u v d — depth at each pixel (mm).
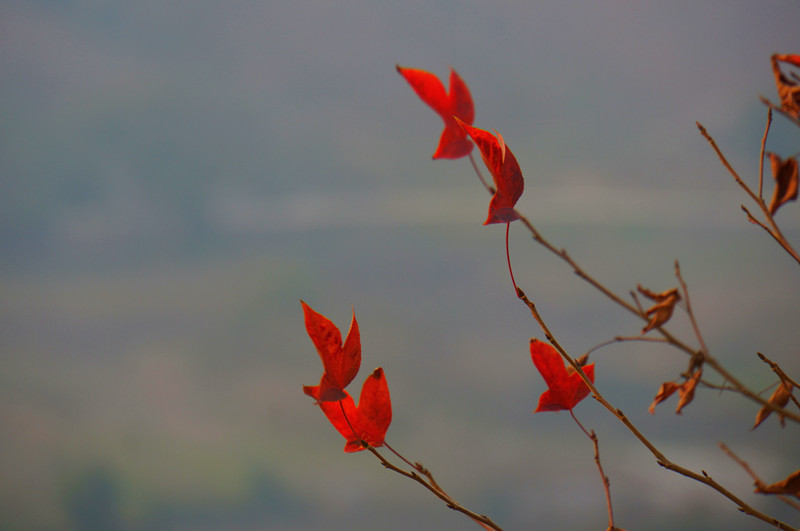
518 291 2488
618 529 2498
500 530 2482
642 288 2400
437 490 2490
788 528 2463
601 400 2488
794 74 2395
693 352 2393
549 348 2512
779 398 2449
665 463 2475
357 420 2494
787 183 2373
